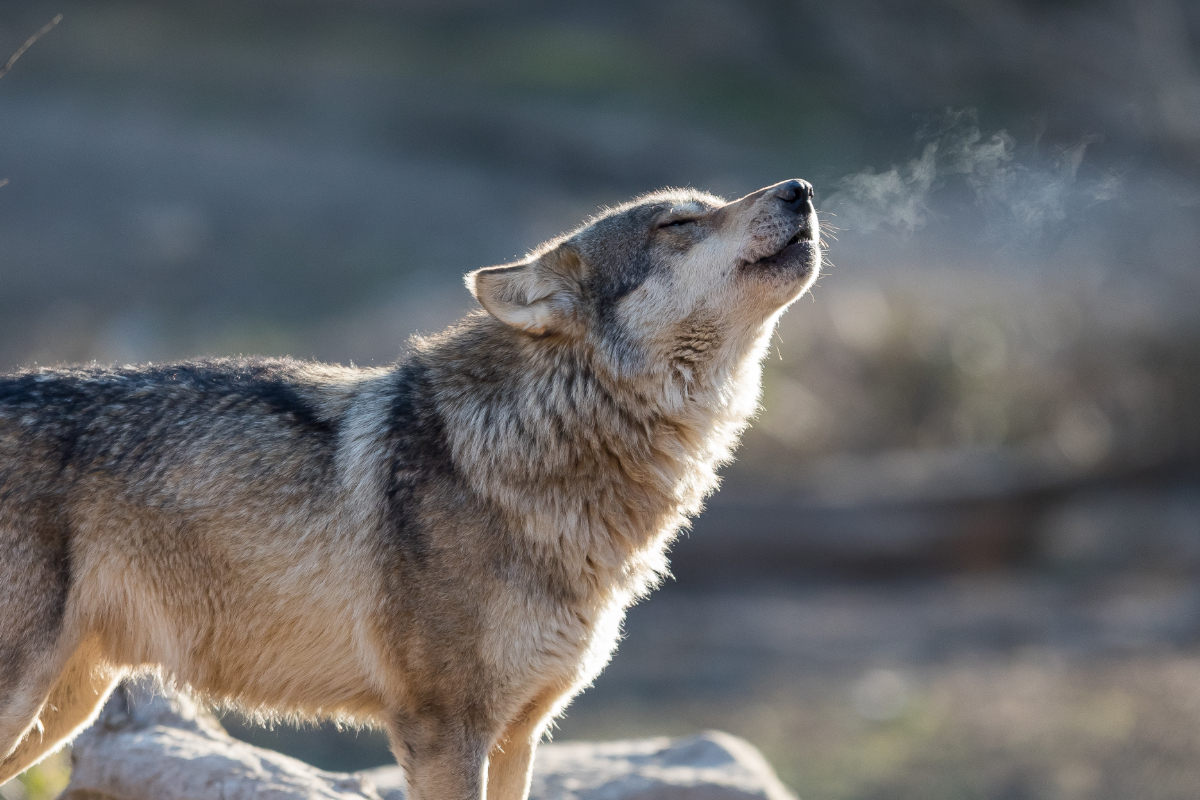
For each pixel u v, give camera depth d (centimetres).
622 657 3625
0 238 6444
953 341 5078
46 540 1252
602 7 11412
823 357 4997
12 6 9712
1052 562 4375
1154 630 3675
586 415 1342
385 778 1678
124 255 6388
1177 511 4659
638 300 1381
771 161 7494
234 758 1447
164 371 1370
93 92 8450
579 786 1590
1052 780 2736
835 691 3362
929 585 4219
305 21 10719
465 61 10006
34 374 1342
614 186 7844
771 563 4231
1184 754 2791
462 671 1280
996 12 5472
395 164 7956
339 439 1344
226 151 7794
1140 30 5284
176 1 10631
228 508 1295
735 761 1675
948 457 4669
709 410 1404
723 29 7600
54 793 1812
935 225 5653
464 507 1291
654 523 1380
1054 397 5009
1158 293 5366
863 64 6006
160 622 1311
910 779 2795
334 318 5812
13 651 1235
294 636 1320
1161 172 5344
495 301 1327
